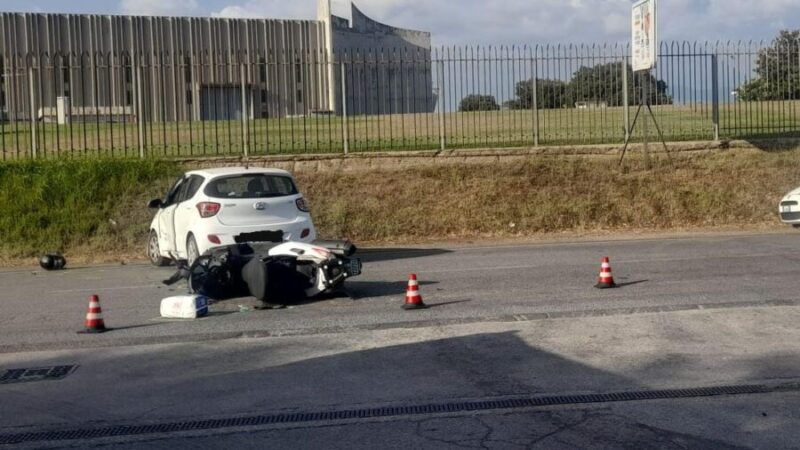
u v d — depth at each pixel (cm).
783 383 748
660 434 632
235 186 1445
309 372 823
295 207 1458
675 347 873
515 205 2100
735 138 2320
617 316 1016
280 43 3550
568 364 823
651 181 2188
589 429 646
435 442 628
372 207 2077
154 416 711
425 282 1328
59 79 3159
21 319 1128
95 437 664
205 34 3469
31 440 662
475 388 759
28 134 2522
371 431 656
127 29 3356
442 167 2214
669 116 2820
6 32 3189
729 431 636
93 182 2039
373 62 2516
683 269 1374
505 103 2433
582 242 1869
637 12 2184
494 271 1424
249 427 676
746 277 1270
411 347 902
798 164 2233
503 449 609
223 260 1194
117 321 1083
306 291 1170
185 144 2497
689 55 2359
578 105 2453
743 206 2119
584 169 2225
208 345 939
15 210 1948
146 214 1975
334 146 2414
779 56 2431
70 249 1870
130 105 3075
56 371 855
